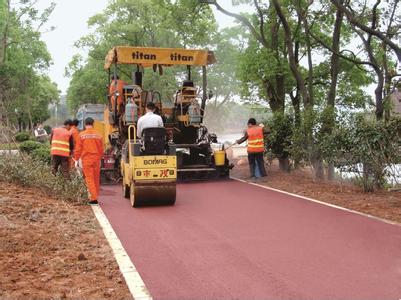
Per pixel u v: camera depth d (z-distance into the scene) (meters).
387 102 16.14
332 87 16.45
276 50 17.33
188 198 11.52
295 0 16.20
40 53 39.66
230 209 10.06
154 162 10.30
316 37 16.73
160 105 14.94
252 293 5.37
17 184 11.50
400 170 11.70
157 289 5.50
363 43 16.34
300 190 12.41
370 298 5.18
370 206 9.97
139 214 9.62
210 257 6.68
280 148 15.98
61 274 5.94
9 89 32.91
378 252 6.79
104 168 14.28
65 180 11.48
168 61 14.62
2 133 18.00
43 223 8.47
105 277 5.88
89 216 9.37
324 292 5.36
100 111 25.34
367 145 11.60
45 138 31.81
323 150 12.91
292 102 18.98
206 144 15.01
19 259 6.44
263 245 7.24
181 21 20.28
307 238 7.59
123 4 38.94
